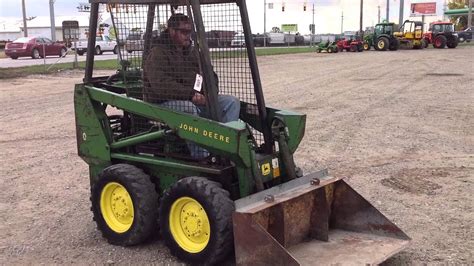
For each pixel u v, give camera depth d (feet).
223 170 13.79
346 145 28.25
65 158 26.53
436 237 15.85
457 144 28.04
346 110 39.96
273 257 11.92
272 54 128.26
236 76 15.57
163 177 15.23
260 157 14.28
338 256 13.30
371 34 148.36
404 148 27.37
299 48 169.27
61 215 18.33
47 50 117.91
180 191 13.65
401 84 56.95
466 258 14.39
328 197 14.70
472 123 33.73
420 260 14.33
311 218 14.34
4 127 35.32
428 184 21.13
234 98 15.25
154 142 15.64
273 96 48.98
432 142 28.60
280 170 14.74
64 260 14.69
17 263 14.60
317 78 66.59
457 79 60.80
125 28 15.47
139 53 15.42
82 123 16.69
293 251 13.61
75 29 126.52
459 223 16.93
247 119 15.70
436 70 73.77
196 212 13.58
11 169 24.52
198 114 14.66
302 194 13.61
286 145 14.71
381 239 14.33
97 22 16.43
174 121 14.38
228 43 14.99
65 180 22.63
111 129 16.44
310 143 28.84
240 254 12.39
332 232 14.89
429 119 35.53
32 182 22.39
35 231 16.88
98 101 16.16
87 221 17.69
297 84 59.72
